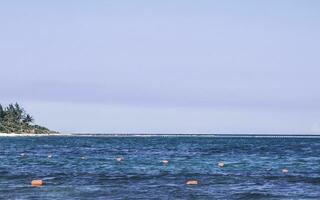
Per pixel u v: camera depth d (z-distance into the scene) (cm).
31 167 8044
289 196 4800
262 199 4622
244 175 6781
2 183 5694
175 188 5312
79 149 15600
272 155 12225
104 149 15738
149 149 15975
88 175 6662
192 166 8462
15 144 19500
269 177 6500
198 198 4628
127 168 7962
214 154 12638
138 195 4784
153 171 7400
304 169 7925
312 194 4938
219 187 5419
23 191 4997
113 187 5369
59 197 4616
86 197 4631
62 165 8525
